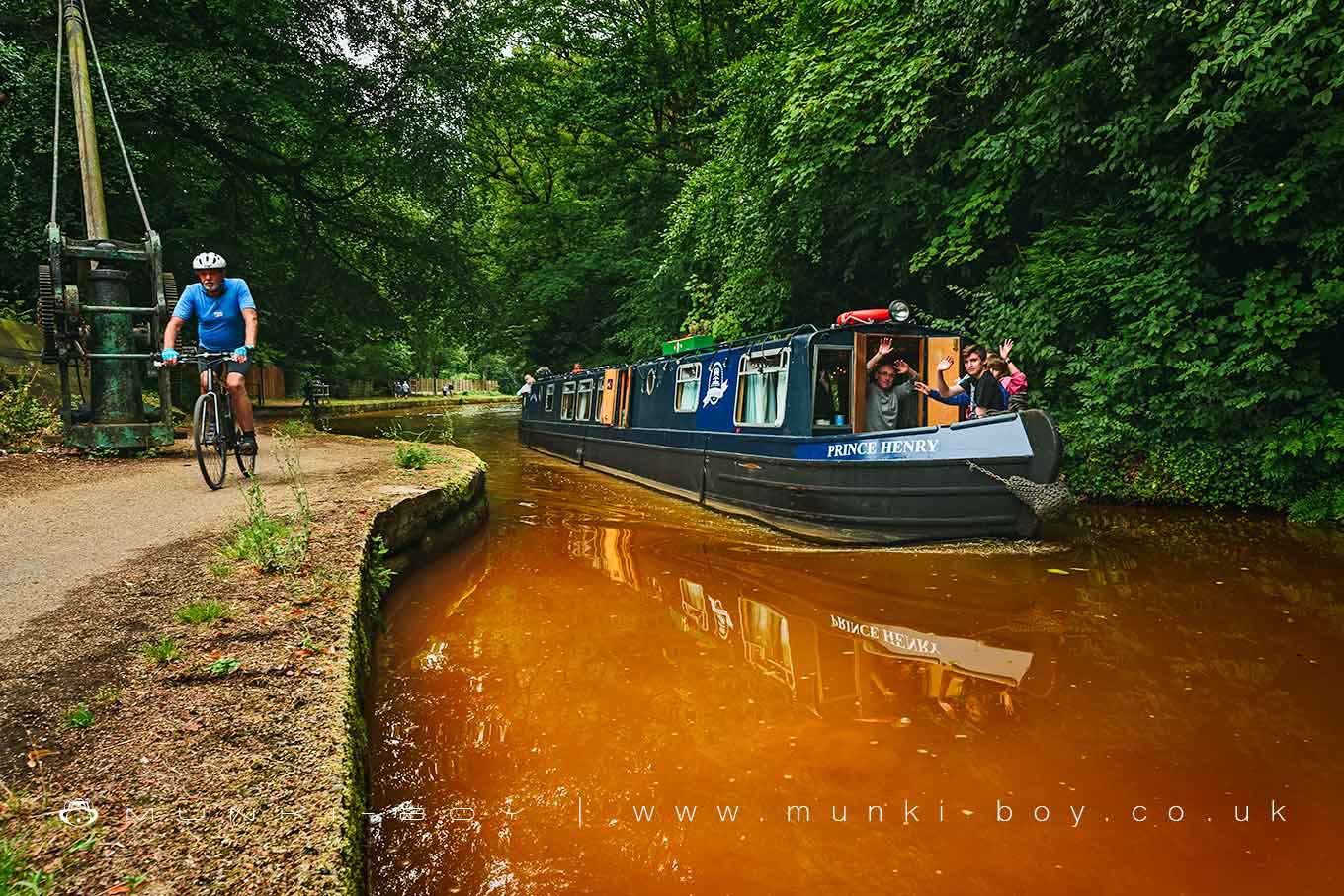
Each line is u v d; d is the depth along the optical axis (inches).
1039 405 410.6
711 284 689.0
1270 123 337.4
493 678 167.9
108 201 619.8
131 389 348.5
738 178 574.6
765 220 539.5
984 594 228.8
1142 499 374.3
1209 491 360.2
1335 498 327.0
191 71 587.2
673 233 689.0
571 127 1009.5
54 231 324.2
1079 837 110.8
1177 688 161.2
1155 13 318.0
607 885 100.4
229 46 685.9
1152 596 225.1
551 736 140.9
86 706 107.9
